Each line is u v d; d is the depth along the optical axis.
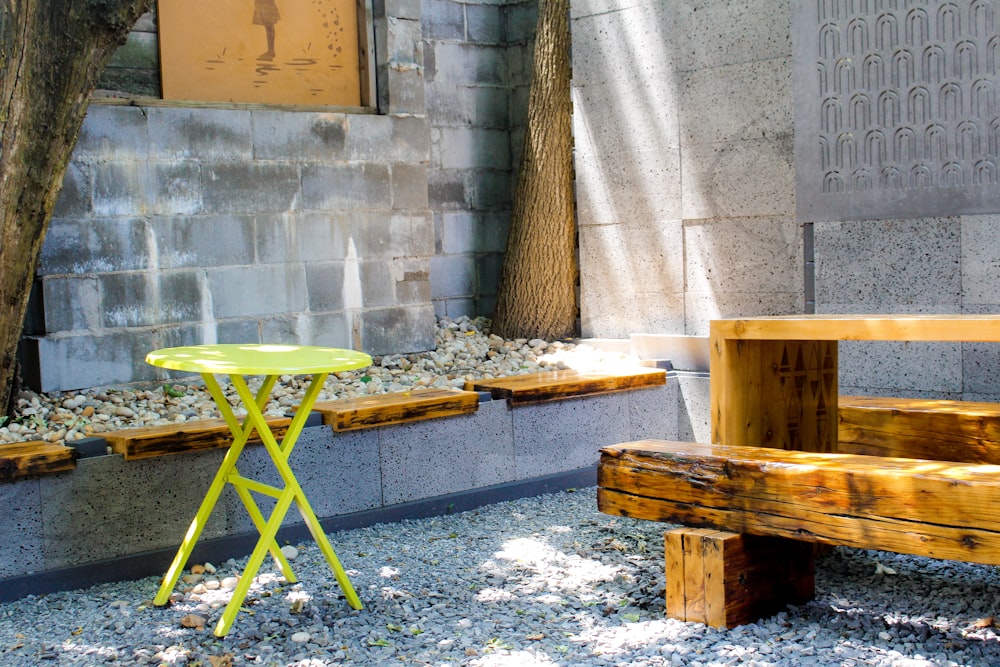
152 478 4.37
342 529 4.88
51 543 4.12
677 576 3.62
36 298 5.43
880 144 5.67
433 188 7.29
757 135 6.14
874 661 3.23
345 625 3.68
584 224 7.02
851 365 5.85
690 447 3.81
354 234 6.40
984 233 5.36
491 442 5.42
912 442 4.50
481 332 7.38
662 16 6.50
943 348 5.54
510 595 3.97
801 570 3.75
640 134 6.66
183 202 5.77
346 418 4.82
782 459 3.51
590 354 6.69
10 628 3.74
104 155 5.51
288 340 6.16
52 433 4.69
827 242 5.89
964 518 3.05
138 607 3.93
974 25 5.33
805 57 5.89
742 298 6.28
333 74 6.45
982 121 5.34
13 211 4.61
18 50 4.52
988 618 3.53
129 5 4.76
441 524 5.02
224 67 6.06
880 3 5.61
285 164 6.11
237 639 3.56
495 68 7.62
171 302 5.75
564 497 5.52
